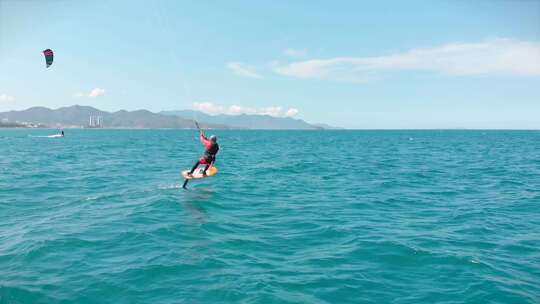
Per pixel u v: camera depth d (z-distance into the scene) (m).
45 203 15.61
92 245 10.06
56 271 8.34
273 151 54.59
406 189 20.19
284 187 20.59
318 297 7.41
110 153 46.91
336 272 8.62
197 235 11.23
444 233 11.73
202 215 13.74
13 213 13.80
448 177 25.17
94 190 18.95
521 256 9.73
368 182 22.70
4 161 33.91
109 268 8.55
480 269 8.85
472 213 14.48
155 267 8.65
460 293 7.67
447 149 60.06
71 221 12.55
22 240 10.35
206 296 7.33
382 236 11.34
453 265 9.09
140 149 56.81
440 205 16.02
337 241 10.88
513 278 8.38
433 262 9.27
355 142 91.75
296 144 80.44
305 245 10.52
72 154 44.12
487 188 20.56
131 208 14.65
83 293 7.35
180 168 29.59
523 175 26.30
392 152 52.53
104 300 7.11
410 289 7.84
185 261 9.09
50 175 24.56
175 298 7.23
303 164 33.81
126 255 9.40
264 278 8.20
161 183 21.55
